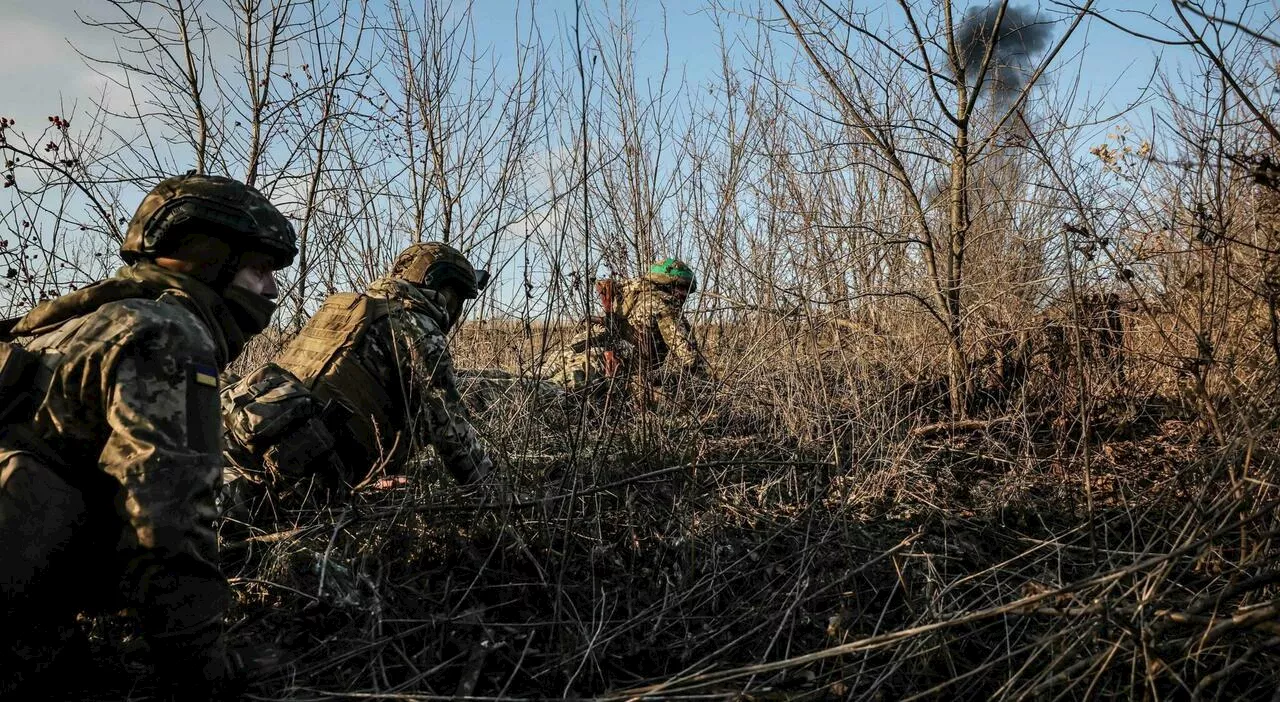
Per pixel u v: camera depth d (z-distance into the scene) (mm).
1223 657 2004
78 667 2014
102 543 1864
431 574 2715
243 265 2057
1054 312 4195
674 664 2301
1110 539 2857
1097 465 3449
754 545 2898
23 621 1819
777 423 4062
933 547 2867
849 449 3678
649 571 2740
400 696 1972
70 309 1897
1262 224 3023
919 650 2133
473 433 3133
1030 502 3197
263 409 2934
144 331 1790
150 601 1729
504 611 2549
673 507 2994
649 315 4203
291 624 2412
